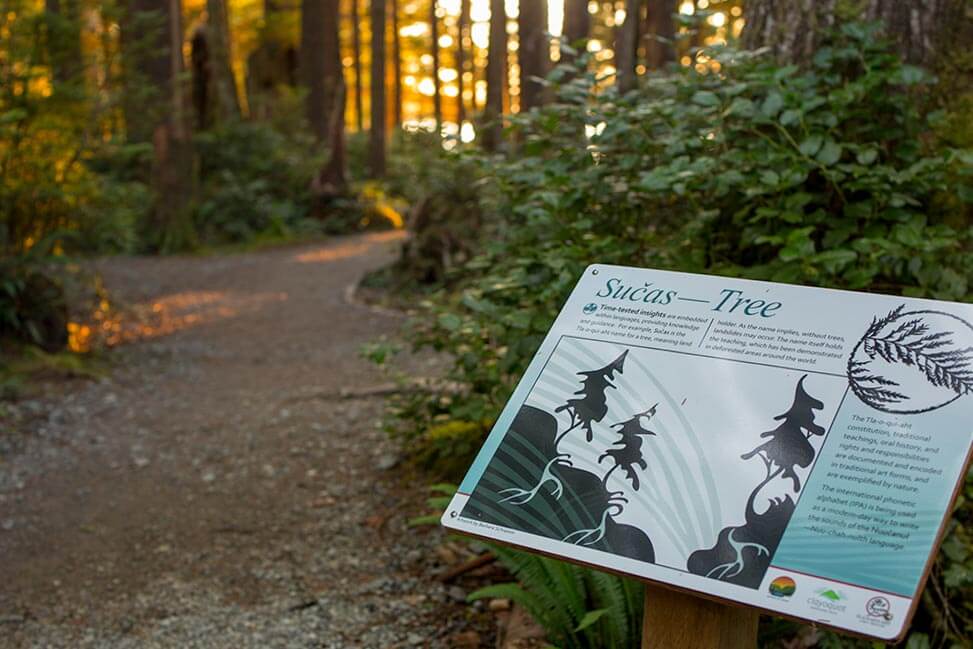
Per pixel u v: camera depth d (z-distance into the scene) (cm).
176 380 687
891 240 281
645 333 199
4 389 618
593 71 339
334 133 1912
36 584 366
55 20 720
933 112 295
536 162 350
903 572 150
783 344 185
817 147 282
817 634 271
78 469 493
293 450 512
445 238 1019
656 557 168
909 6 306
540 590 286
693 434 180
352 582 360
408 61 3897
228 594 355
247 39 3219
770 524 164
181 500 450
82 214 760
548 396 197
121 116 834
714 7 347
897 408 168
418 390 484
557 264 313
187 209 1502
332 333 850
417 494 441
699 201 323
